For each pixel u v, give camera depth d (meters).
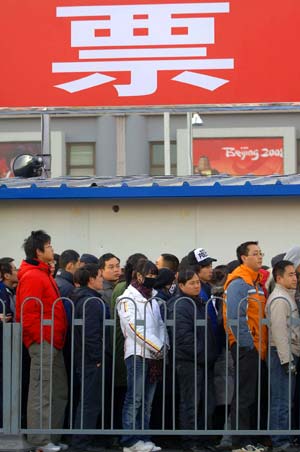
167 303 10.88
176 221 15.62
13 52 19.19
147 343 10.60
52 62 19.14
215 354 10.78
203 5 18.91
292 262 10.97
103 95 19.06
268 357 10.52
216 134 29.38
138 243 15.67
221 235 15.54
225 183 15.47
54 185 15.75
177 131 29.27
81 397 10.62
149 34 19.00
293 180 15.83
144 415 10.64
